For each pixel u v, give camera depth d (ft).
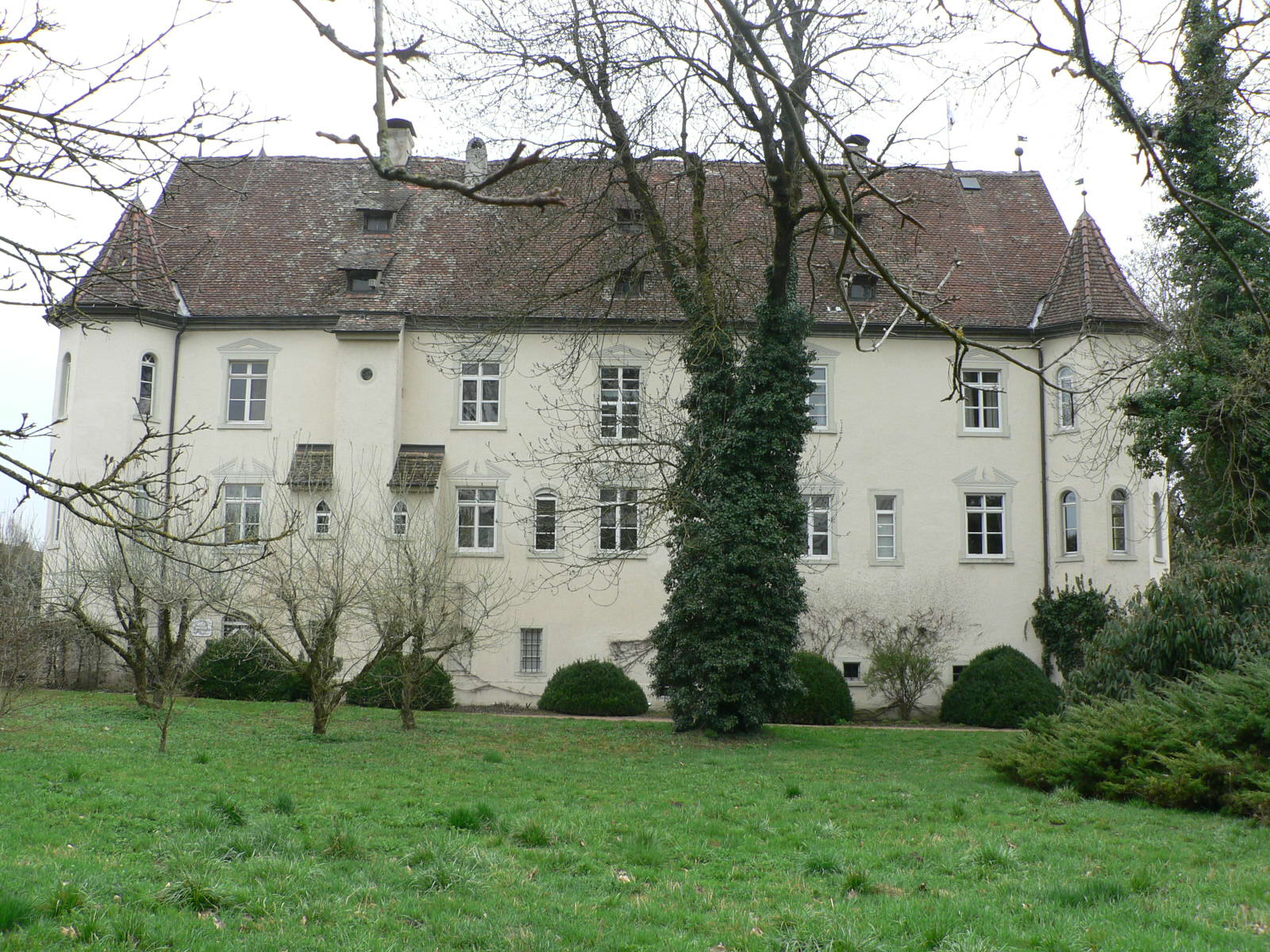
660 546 99.96
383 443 97.25
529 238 71.20
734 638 70.49
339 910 24.35
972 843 34.14
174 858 27.76
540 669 98.32
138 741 55.06
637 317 97.91
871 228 98.58
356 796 40.73
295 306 101.76
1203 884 29.14
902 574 101.14
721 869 29.94
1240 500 60.23
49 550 92.68
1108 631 59.93
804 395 73.97
